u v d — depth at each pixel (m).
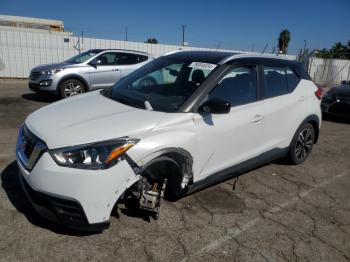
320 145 6.54
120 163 2.76
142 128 2.97
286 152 4.80
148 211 3.31
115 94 3.86
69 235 2.99
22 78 16.67
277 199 4.02
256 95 4.10
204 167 3.54
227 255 2.91
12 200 3.49
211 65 3.76
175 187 3.44
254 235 3.23
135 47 18.70
